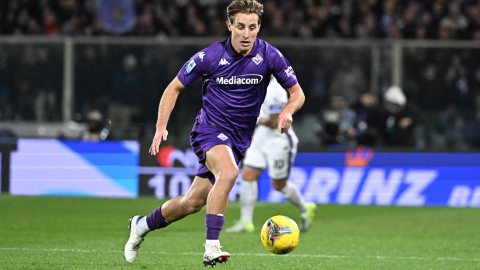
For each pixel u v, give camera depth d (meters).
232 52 16.50
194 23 53.28
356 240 25.47
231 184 15.76
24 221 29.64
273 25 52.16
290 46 45.22
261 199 40.91
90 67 46.00
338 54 45.16
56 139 43.47
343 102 45.12
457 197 40.03
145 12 53.12
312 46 45.16
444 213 36.00
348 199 40.28
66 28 54.78
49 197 40.44
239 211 36.22
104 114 46.03
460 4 54.84
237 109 16.83
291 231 17.16
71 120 46.19
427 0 55.38
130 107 45.84
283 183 27.23
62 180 41.28
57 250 21.34
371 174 40.22
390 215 34.88
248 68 16.58
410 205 40.03
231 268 18.48
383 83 45.09
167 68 45.62
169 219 16.95
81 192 41.25
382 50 45.00
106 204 37.38
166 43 45.56
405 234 27.53
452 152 40.12
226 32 53.28
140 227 17.16
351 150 40.34
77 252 20.94
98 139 44.16
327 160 40.31
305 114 45.34
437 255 21.70
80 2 55.66
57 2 55.69
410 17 53.34
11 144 41.50
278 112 26.62
